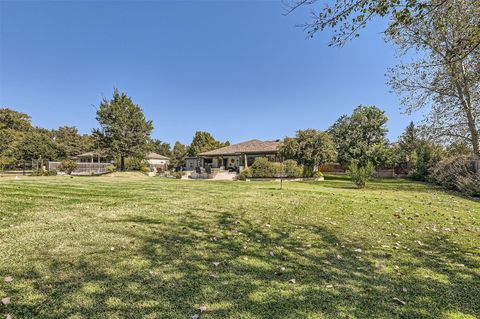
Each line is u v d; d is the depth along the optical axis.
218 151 34.56
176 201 7.37
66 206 6.00
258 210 6.43
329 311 1.98
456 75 11.65
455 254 3.44
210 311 1.93
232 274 2.63
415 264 3.06
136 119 26.75
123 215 5.27
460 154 14.40
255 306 2.02
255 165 21.92
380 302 2.14
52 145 37.44
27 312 1.83
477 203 8.52
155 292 2.20
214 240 3.81
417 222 5.50
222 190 10.84
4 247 3.17
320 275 2.68
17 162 31.09
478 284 2.53
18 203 6.12
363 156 26.78
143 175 26.30
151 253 3.15
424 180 21.28
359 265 3.00
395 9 3.47
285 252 3.39
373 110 28.84
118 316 1.83
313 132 22.72
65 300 2.02
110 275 2.50
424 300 2.20
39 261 2.77
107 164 30.62
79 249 3.20
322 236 4.25
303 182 19.61
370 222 5.43
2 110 39.66
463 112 13.60
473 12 4.95
